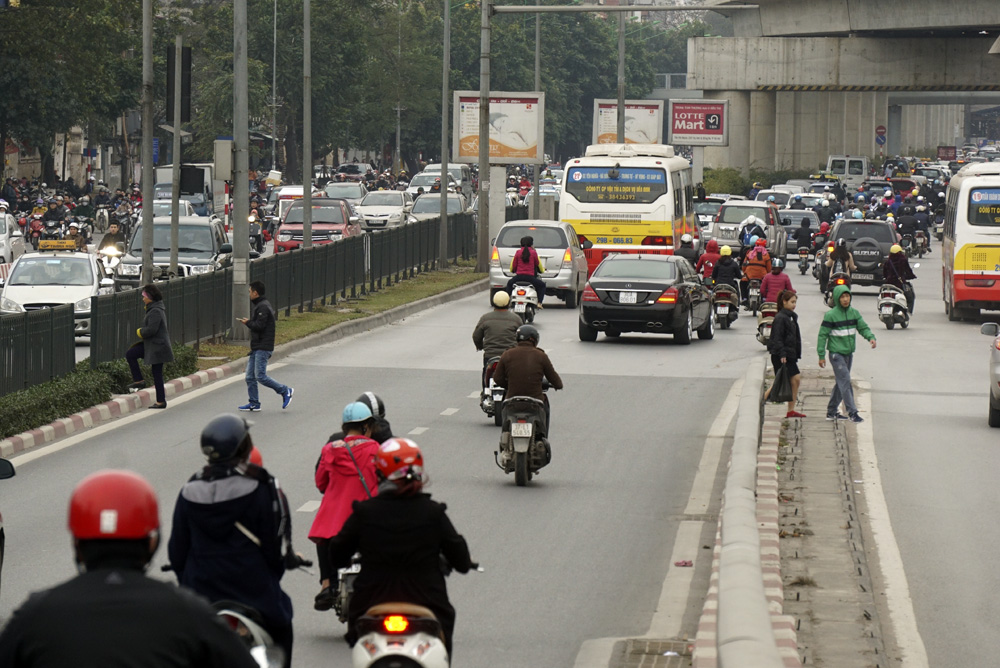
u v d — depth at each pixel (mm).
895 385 48719
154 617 8055
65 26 120438
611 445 36469
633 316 60250
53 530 26203
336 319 64062
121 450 34500
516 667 18328
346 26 190625
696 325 62906
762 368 38156
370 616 13555
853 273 86750
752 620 13617
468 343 59156
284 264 63594
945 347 61188
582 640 19672
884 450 35844
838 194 171000
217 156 55125
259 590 14117
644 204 84062
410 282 85938
